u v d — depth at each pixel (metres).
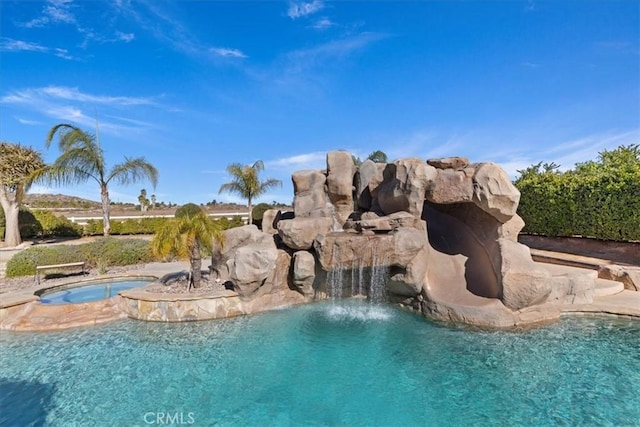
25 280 16.19
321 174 16.69
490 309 11.16
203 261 22.53
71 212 56.78
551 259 17.75
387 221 13.34
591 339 10.16
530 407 6.97
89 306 12.38
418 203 13.38
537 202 22.03
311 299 13.91
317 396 7.43
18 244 28.09
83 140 25.42
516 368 8.57
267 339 10.45
